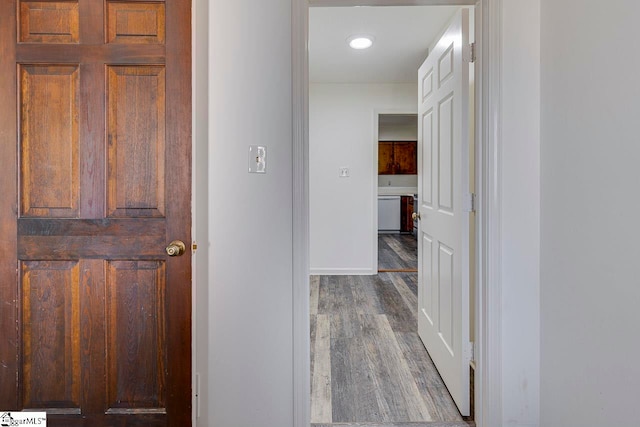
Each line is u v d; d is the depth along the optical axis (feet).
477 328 5.05
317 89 13.34
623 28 3.42
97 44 4.38
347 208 13.56
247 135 4.80
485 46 4.81
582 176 3.98
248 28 4.77
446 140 6.03
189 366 4.52
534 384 4.86
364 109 13.38
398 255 17.57
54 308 4.50
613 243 3.56
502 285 4.81
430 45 9.61
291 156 4.82
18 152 4.41
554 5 4.44
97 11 4.38
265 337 4.90
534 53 4.76
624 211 3.42
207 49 4.75
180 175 4.44
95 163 4.42
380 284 12.45
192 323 4.57
